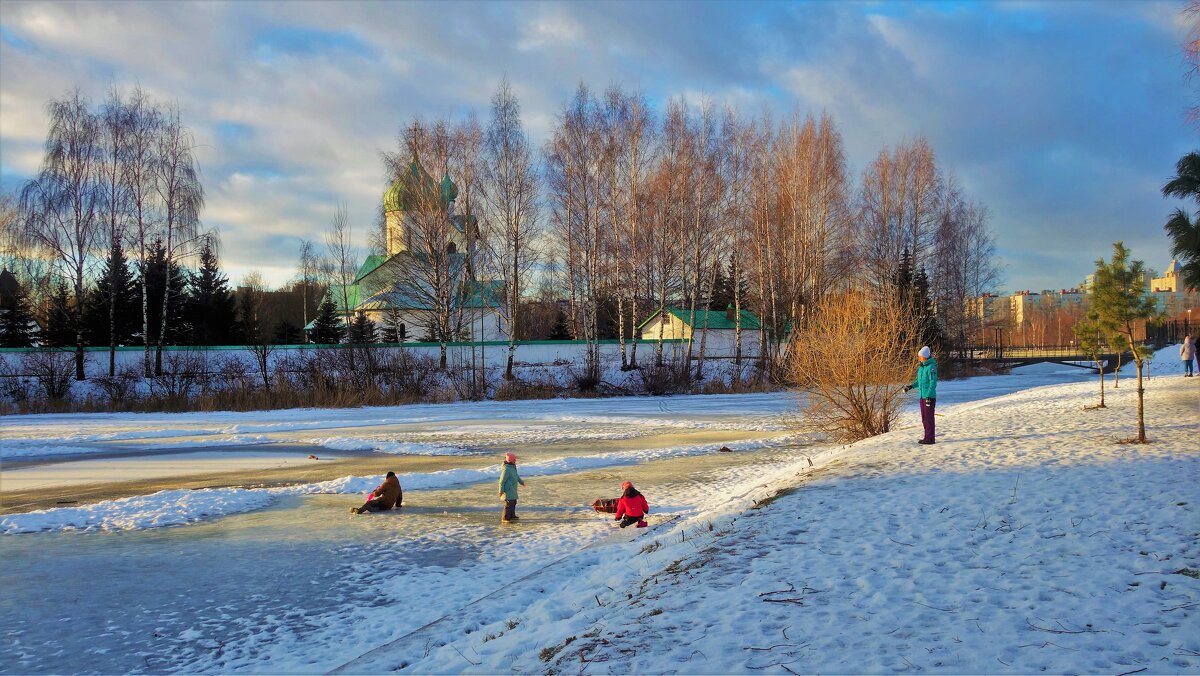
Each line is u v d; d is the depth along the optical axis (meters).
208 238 47.19
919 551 8.15
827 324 22.28
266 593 9.59
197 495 15.84
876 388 21.50
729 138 51.41
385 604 9.14
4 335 53.94
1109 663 4.95
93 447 25.97
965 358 71.62
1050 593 6.46
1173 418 18.38
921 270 59.34
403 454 23.70
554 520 13.74
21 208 42.75
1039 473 11.96
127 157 44.53
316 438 28.05
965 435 17.84
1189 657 4.96
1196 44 13.02
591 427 31.02
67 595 9.54
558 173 49.75
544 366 54.22
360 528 13.23
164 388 43.94
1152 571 6.83
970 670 4.96
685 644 5.96
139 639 8.05
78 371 44.78
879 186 59.22
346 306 57.62
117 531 13.02
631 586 8.30
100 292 53.75
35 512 14.27
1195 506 8.99
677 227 51.72
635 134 49.84
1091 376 62.44
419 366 48.22
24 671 7.25
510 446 25.23
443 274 50.00
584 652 6.06
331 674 6.82
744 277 61.09
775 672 5.19
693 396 48.44
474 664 6.46
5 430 31.14
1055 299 162.88
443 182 48.31
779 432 27.83
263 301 93.56
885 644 5.55
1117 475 11.31
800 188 49.69
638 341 60.28
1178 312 128.25
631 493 12.91
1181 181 13.60
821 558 8.20
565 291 59.88
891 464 14.06
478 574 10.35
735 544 9.23
